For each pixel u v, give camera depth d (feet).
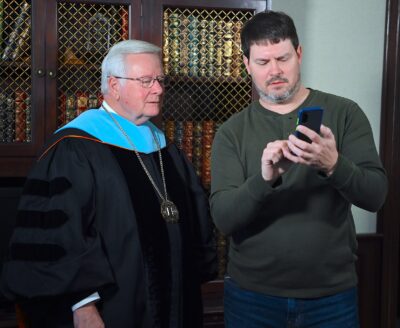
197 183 7.00
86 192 5.70
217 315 8.41
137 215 5.95
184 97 8.64
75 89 8.33
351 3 10.37
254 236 5.22
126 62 6.09
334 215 5.15
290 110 5.33
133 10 8.16
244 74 8.71
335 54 10.41
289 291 5.16
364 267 10.61
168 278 6.03
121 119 6.35
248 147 5.33
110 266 5.65
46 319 5.79
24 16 8.13
